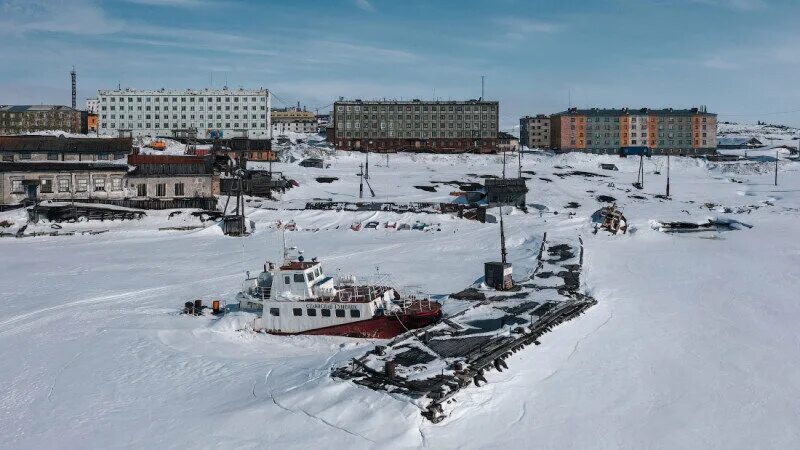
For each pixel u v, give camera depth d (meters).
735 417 30.33
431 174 130.38
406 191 109.38
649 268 59.44
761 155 178.38
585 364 35.78
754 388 33.38
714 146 196.50
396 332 39.66
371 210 87.62
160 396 31.02
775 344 39.59
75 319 42.91
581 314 43.84
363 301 40.38
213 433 27.16
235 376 33.12
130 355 36.12
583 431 28.52
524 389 32.09
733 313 45.59
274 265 45.62
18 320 42.66
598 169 149.38
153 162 86.81
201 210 84.00
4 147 96.19
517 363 34.72
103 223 78.25
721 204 104.88
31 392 31.66
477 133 176.62
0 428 28.28
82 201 82.31
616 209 85.75
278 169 127.12
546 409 30.28
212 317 43.50
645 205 101.69
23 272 57.31
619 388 32.91
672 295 50.06
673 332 41.41
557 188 116.81
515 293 47.88
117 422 28.52
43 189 82.56
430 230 79.06
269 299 41.56
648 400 31.78
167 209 83.94
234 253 66.25
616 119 196.25
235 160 108.38
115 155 102.38
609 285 52.34
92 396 31.12
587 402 31.23
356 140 174.62
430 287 51.84
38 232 74.12
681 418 30.08
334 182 115.44
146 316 43.44
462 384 30.62
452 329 38.59
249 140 146.62
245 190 97.88
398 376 31.02
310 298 41.19
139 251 67.25
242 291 45.34
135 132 181.62
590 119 196.50
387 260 62.91
